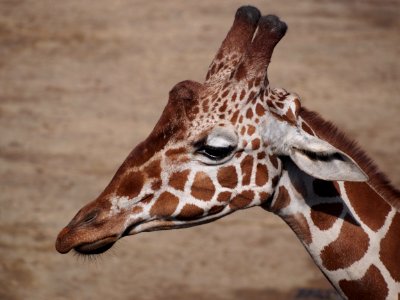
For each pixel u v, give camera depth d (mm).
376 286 15484
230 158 14961
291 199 15562
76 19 72062
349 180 14344
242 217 38344
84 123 50219
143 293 31812
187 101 14992
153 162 15047
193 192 15023
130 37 68000
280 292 31859
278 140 14938
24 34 67750
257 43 14945
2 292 31672
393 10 76562
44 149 45906
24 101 53750
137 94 55812
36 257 34375
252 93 14984
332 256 15602
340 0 79125
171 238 36344
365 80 59094
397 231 15688
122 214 15047
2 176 42094
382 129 49625
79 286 32281
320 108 53312
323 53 64688
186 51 64812
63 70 60188
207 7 76938
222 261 34344
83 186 41125
